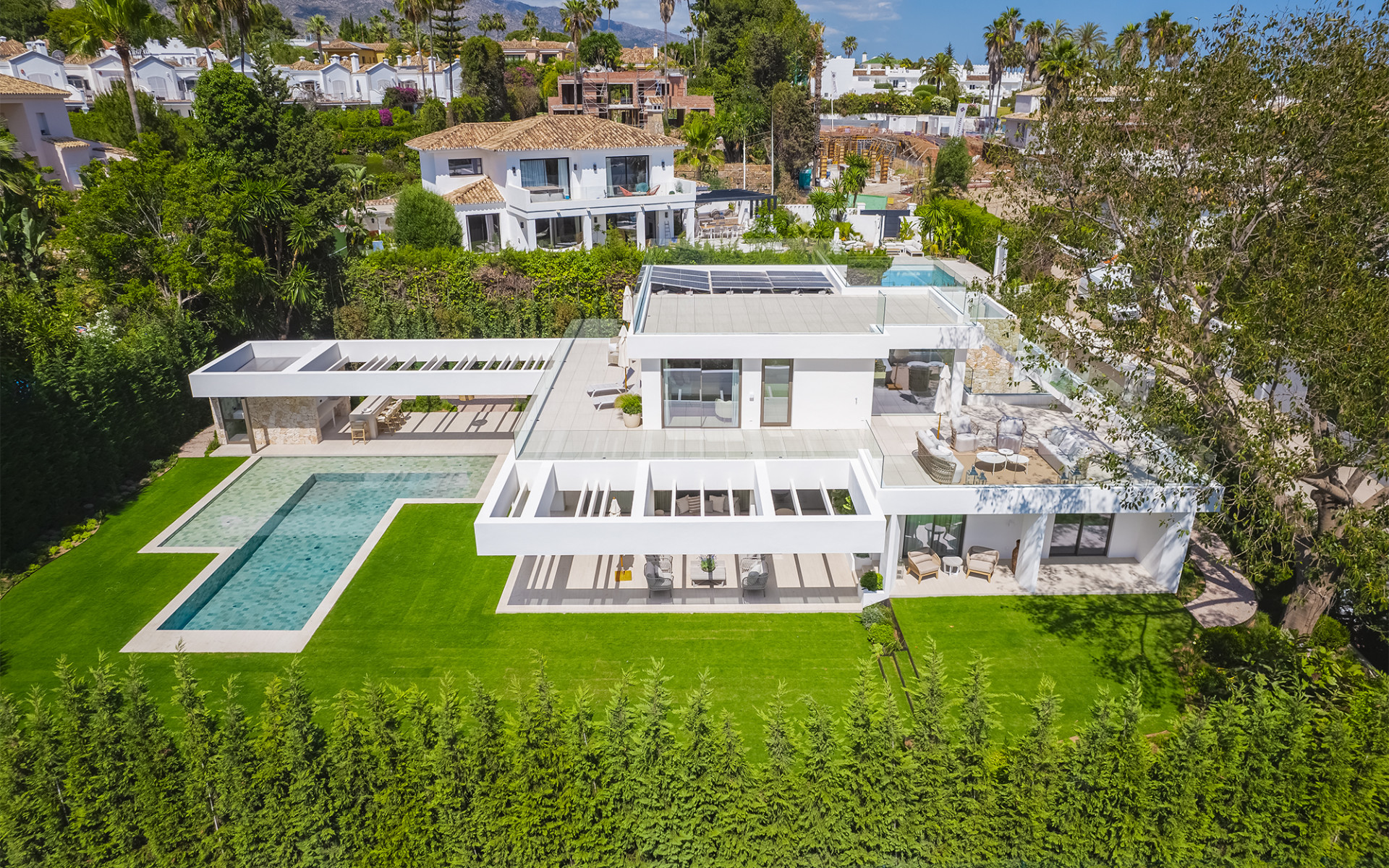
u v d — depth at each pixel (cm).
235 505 2431
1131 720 1077
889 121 9656
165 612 1877
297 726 1092
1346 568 1362
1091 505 1841
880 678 1638
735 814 1092
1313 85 1365
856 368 2131
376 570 2078
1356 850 1077
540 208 4519
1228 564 2064
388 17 13025
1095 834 1079
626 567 2092
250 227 3312
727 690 1620
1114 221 1631
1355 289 1233
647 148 4900
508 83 8638
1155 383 1586
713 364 2120
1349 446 1419
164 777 1104
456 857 1105
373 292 3534
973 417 2272
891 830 1098
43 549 2139
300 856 1113
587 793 1093
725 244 3981
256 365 2850
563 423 2252
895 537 1892
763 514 1827
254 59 3856
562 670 1688
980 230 4181
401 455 2802
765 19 9594
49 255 3259
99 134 5638
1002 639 1772
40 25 9275
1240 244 1468
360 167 5506
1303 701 1089
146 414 2655
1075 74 1738
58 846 1127
